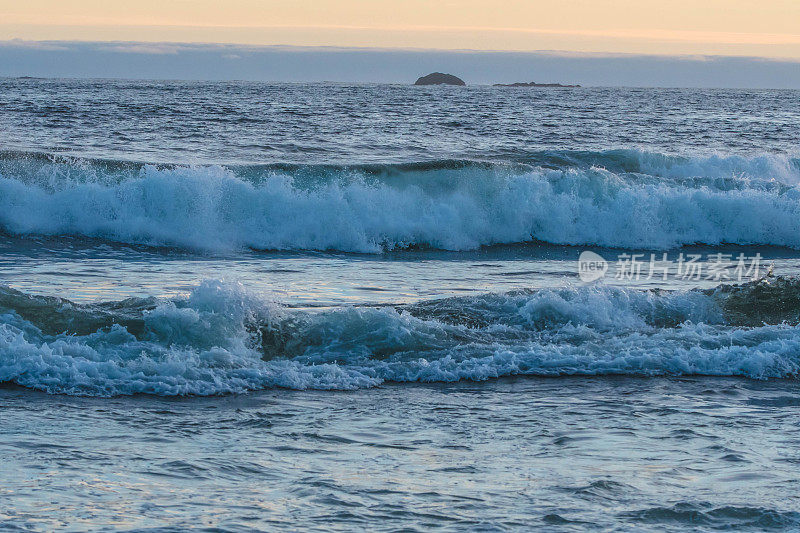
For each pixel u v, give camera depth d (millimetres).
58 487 12125
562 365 20672
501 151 76188
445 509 11750
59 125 92938
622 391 18953
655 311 24281
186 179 42781
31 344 19281
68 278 31812
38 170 43781
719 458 14367
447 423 16344
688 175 59469
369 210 44500
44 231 41000
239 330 21141
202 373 18922
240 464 13570
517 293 25375
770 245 48219
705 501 12234
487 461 14039
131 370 18781
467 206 46250
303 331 21484
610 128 121875
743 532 11258
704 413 17312
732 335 22484
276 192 43750
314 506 11734
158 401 17453
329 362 20453
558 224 47219
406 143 83750
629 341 22141
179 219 42156
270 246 42125
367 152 72000
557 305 23688
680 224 48250
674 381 19891
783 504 12172
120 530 10625
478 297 24766
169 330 20781
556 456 14367
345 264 38094
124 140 76875
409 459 14094
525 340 22266
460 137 95375
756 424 16609
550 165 58500
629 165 58875
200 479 12773
